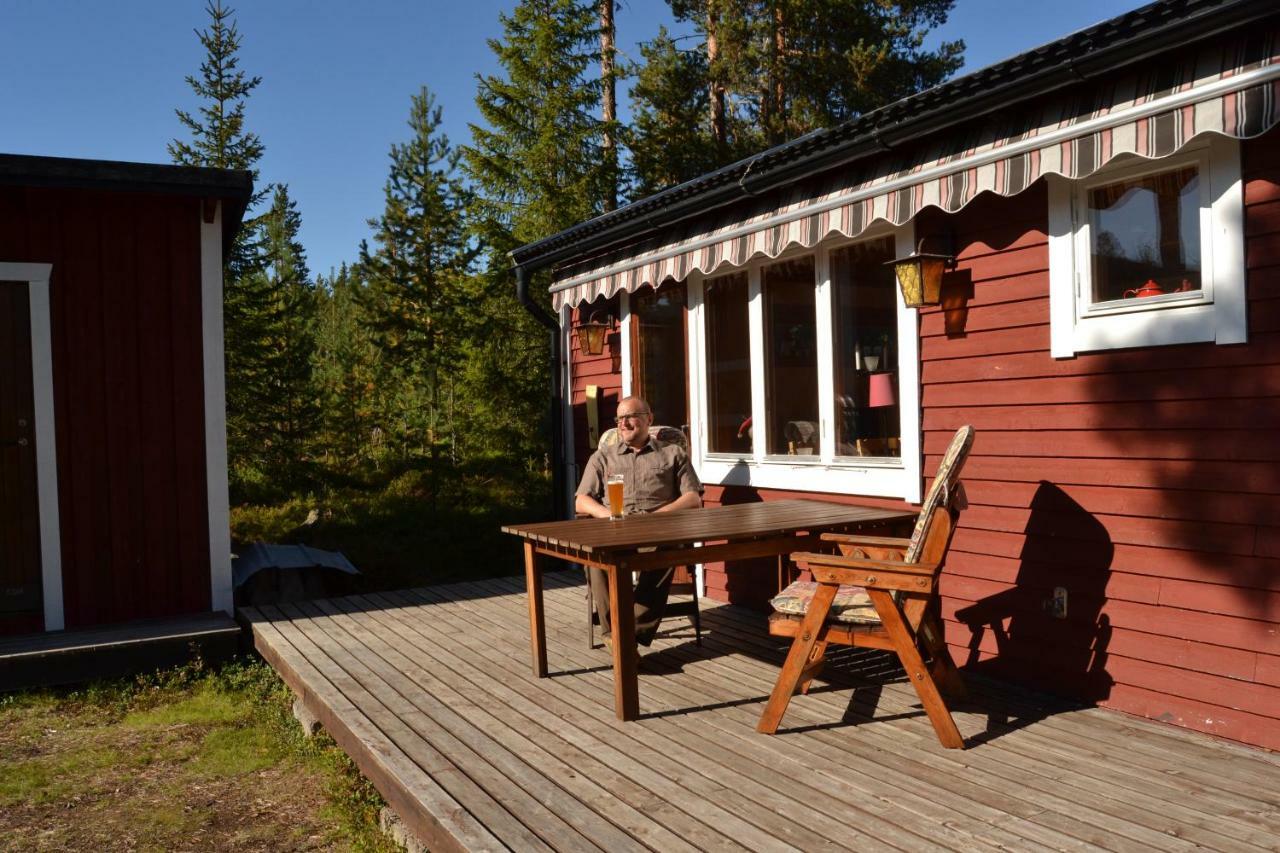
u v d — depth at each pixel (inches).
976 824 118.9
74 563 255.1
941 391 193.3
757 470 250.7
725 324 263.1
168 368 265.6
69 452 255.0
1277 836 114.0
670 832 118.6
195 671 236.5
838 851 112.4
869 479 212.2
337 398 677.3
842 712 165.8
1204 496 147.9
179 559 266.7
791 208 212.4
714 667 198.1
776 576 244.4
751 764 141.9
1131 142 140.0
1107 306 161.2
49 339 251.9
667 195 249.3
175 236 265.9
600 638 228.5
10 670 219.6
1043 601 172.9
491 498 538.9
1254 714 142.4
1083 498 165.6
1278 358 138.2
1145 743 145.8
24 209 250.2
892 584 146.3
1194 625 149.7
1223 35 131.3
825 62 735.7
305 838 152.9
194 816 161.3
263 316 548.1
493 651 219.5
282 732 200.2
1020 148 156.0
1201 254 148.3
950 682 168.7
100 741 197.2
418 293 590.9
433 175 606.2
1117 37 139.0
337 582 322.0
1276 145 138.3
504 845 116.0
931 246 187.6
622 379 311.7
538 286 605.9
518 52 639.1
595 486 225.8
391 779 142.4
